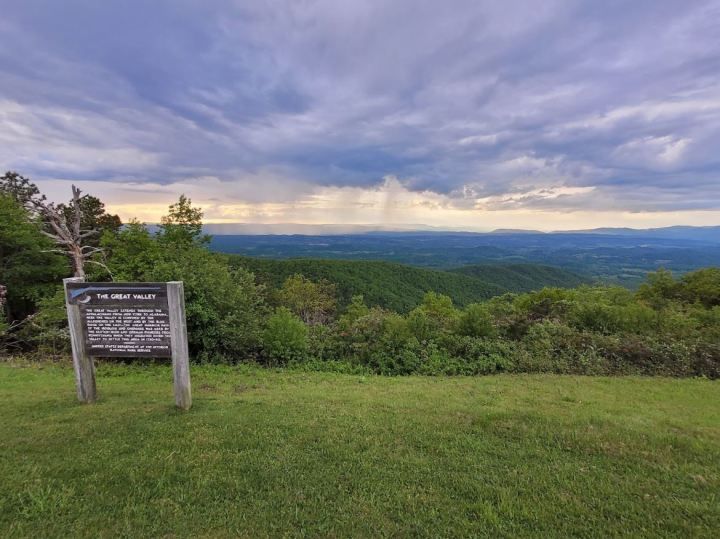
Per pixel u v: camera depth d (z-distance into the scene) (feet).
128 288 18.08
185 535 9.55
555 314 43.52
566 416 18.74
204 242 67.05
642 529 10.02
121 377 28.66
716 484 12.18
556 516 10.52
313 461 13.32
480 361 34.78
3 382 25.68
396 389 26.21
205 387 25.26
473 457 13.80
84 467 12.50
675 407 23.02
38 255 64.13
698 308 50.70
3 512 10.31
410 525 10.08
